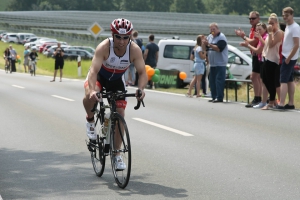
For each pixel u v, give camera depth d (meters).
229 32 148.12
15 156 15.17
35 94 34.78
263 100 24.91
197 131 18.95
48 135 18.55
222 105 26.78
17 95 34.25
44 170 13.41
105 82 12.59
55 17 186.75
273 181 12.02
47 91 37.25
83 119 22.44
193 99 30.09
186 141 17.05
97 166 12.81
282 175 12.56
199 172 12.93
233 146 16.14
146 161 14.22
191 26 162.00
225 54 27.70
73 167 13.71
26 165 14.00
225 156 14.72
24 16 192.12
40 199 10.80
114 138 11.77
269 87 24.52
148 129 19.50
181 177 12.46
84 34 171.88
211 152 15.27
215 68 27.97
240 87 40.28
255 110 24.39
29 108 26.64
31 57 65.88
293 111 23.67
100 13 183.25
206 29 162.25
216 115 23.11
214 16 173.12
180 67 42.81
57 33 182.88
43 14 191.88
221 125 20.28
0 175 12.95
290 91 24.44
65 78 56.41
